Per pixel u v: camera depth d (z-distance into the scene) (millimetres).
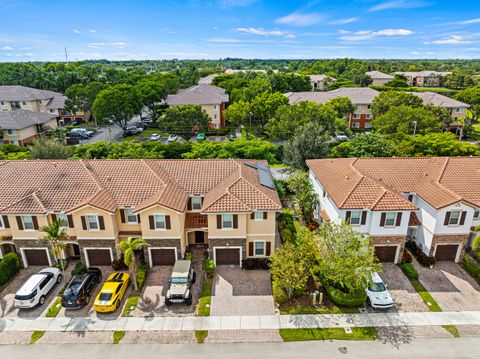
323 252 26531
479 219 31156
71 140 71938
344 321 24078
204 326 23672
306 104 62594
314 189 39438
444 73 148125
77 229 28938
